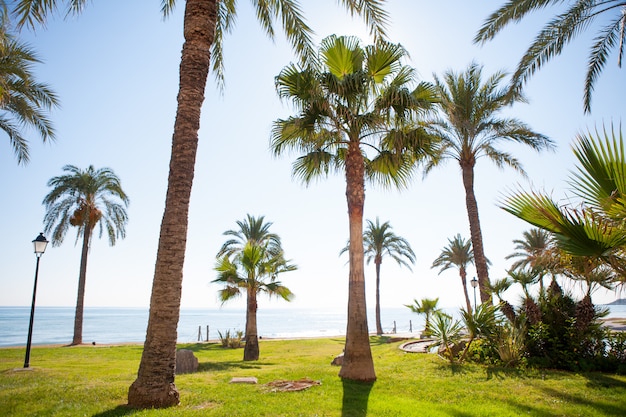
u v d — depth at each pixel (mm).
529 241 32906
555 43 11516
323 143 11023
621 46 10445
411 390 7988
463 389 8086
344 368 9242
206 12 8023
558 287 11555
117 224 28094
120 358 16656
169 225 7062
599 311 10648
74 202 26703
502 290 12828
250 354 16453
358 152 10391
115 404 6527
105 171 27812
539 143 16484
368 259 39094
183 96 7621
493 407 6723
